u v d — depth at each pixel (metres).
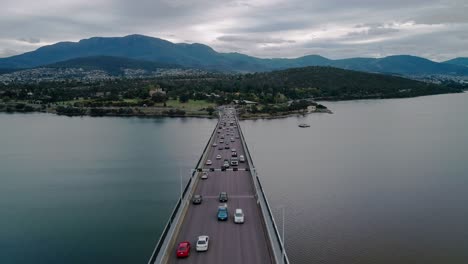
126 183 94.50
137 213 74.31
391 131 176.62
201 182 66.06
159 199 82.31
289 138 158.12
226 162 79.62
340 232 64.44
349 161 115.69
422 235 63.47
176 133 173.88
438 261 55.41
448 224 67.88
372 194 84.31
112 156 125.69
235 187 62.78
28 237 64.50
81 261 56.53
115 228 67.56
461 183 92.81
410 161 116.06
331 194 84.19
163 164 114.19
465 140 151.75
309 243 60.41
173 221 44.56
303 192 85.56
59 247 60.81
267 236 42.62
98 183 95.00
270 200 80.25
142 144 147.12
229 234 43.53
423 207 76.31
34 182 96.50
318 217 70.81
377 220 69.50
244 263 36.75
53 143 150.75
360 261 55.03
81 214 74.31
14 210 77.00
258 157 121.00
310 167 108.12
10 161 119.94
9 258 57.41
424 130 178.75
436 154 125.88
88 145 146.25
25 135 171.38
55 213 75.19
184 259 37.59
